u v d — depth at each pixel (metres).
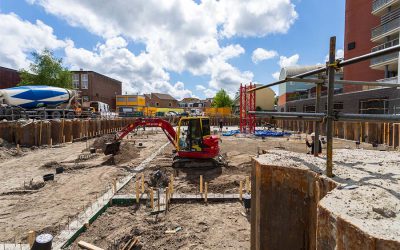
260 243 3.21
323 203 1.98
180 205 7.34
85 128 24.28
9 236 5.57
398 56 22.88
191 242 5.38
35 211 6.86
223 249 5.13
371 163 3.32
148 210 7.04
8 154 14.76
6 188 8.84
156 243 5.38
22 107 23.91
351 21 31.03
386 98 20.66
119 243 5.32
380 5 26.58
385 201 1.97
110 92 58.38
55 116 24.69
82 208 6.99
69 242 5.35
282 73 47.69
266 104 58.09
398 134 16.61
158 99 86.12
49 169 11.67
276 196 3.09
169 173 11.00
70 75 41.41
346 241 1.64
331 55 2.57
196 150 11.68
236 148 18.58
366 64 29.00
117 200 7.50
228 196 7.70
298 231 2.95
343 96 25.97
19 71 39.03
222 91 75.81
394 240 1.37
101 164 12.56
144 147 19.33
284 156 3.67
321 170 2.86
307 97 35.72
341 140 22.30
